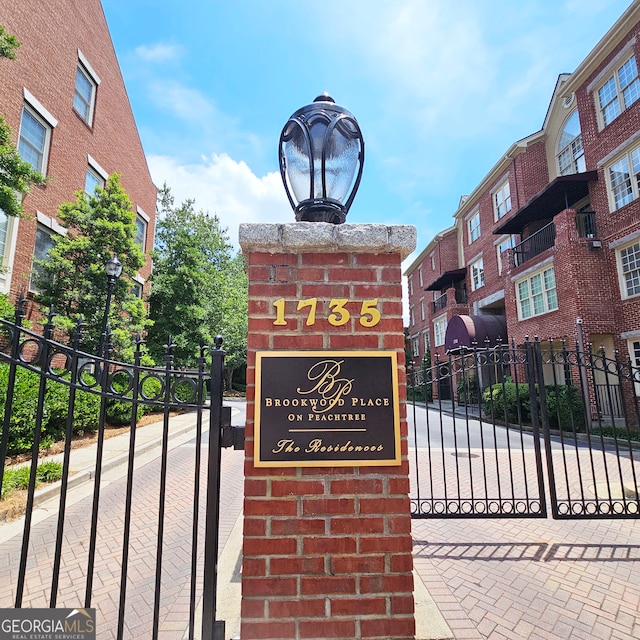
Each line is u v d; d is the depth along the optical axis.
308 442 1.99
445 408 19.16
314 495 1.96
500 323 18.77
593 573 3.38
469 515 4.19
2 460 2.03
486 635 2.58
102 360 2.24
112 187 11.97
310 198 2.36
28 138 10.98
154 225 18.84
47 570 3.48
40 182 7.80
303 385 2.03
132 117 16.86
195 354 16.25
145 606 2.94
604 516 4.17
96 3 14.18
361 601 1.89
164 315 16.58
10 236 10.15
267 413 2.00
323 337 2.08
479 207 22.14
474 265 22.86
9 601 3.00
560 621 2.73
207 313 17.91
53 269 10.46
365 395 2.04
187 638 2.56
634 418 11.69
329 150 2.41
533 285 15.41
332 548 1.92
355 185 2.50
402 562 1.93
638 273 11.91
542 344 14.46
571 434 10.76
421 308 30.97
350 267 2.15
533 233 17.03
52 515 4.82
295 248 2.13
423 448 9.21
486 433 11.41
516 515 4.21
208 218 28.62
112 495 5.64
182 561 3.66
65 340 10.55
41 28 11.28
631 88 12.23
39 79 11.20
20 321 2.19
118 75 15.70
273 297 2.10
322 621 1.87
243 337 28.20
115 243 11.37
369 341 2.09
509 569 3.46
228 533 4.35
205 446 9.27
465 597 3.02
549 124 17.28
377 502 1.97
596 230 13.31
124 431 10.73
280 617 1.86
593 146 13.57
